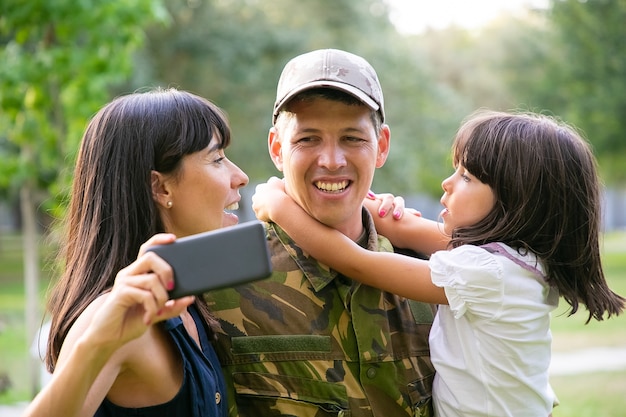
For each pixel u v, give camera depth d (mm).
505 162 2309
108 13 5855
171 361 1877
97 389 1697
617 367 8648
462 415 2281
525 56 20344
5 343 10109
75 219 2035
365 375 2277
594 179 2398
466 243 2348
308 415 2223
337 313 2301
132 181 1976
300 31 16203
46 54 5816
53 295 2021
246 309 2260
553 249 2328
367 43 17281
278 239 2361
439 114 18406
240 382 2229
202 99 2109
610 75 18203
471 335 2271
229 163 2160
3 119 6312
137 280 1546
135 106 2033
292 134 2229
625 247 25453
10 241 29594
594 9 18047
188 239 1576
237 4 16609
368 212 2457
